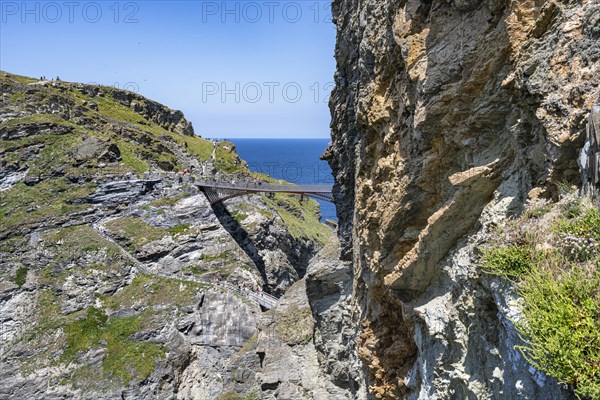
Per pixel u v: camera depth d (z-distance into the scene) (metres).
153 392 60.84
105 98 138.75
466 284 13.62
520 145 13.34
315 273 41.22
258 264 80.94
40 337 65.62
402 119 19.30
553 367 8.30
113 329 66.81
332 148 34.34
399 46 18.27
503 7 14.15
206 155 131.62
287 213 117.31
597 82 10.77
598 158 9.77
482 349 12.98
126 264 74.50
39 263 74.31
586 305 8.39
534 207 11.75
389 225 19.59
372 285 22.69
